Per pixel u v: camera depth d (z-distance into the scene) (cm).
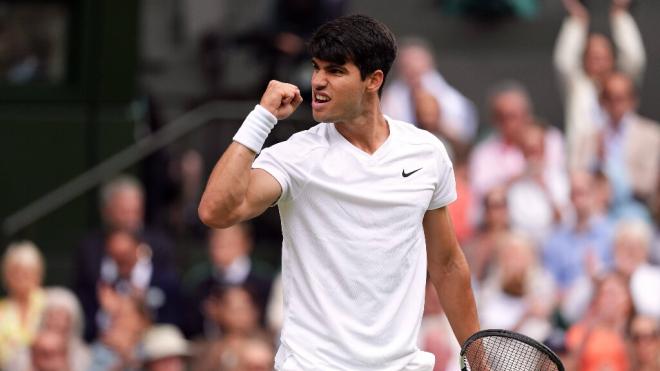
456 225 2345
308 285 1088
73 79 2505
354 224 1081
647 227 2309
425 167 1099
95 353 2167
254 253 2383
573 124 2503
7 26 2505
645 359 2212
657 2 2558
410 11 2588
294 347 1091
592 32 2542
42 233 2402
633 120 2484
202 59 2539
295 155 1078
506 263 2238
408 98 2462
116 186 2262
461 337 1188
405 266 1098
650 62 2536
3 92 2478
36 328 2164
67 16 2500
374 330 1087
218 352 2155
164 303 2230
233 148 1050
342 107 1067
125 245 2225
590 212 2381
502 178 2406
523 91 2545
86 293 2219
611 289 2238
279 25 2530
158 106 2523
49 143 2484
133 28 2494
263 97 1063
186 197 2420
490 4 2559
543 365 1127
